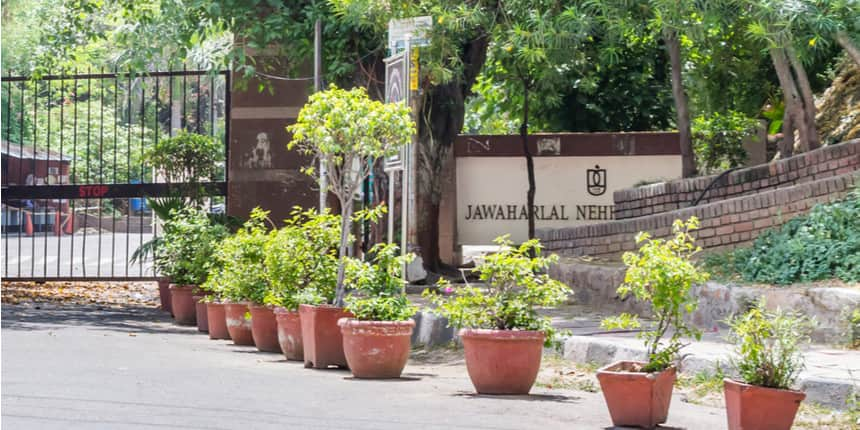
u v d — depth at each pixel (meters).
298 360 10.59
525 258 8.33
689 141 15.68
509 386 7.95
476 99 25.36
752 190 14.03
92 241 30.67
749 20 13.66
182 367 9.45
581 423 6.72
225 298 12.46
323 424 6.30
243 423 6.24
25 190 17.61
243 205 17.39
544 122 22.58
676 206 14.70
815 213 11.52
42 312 15.88
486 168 18.72
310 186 17.28
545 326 8.16
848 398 7.02
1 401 6.82
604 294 13.02
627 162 18.67
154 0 17.11
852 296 9.22
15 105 32.34
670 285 6.99
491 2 14.88
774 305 10.07
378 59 16.84
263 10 16.77
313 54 16.53
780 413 6.12
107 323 14.58
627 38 16.88
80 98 33.97
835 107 17.09
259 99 17.42
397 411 6.95
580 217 18.69
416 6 14.19
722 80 19.36
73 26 16.84
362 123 9.70
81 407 6.68
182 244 14.90
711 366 8.22
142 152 18.78
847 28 12.19
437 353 10.92
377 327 8.92
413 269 15.62
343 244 10.07
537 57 14.08
